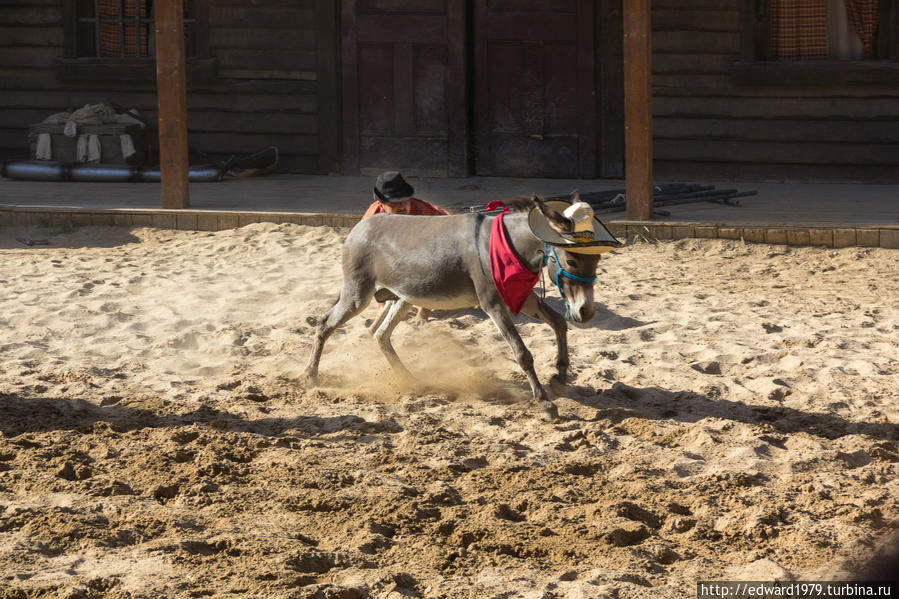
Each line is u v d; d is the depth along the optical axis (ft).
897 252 46.42
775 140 65.72
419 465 22.38
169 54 54.49
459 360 31.68
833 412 26.14
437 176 70.03
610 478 21.72
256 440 24.03
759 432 24.30
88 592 15.70
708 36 65.51
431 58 68.59
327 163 71.46
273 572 16.51
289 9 69.97
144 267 45.21
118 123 69.51
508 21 67.72
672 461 22.74
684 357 31.30
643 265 45.39
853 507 19.42
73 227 54.39
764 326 34.45
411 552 17.87
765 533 18.53
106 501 19.99
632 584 16.24
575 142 68.28
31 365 30.71
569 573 16.81
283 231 51.90
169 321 35.88
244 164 69.41
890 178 64.13
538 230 23.94
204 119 72.49
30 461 22.27
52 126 69.46
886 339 32.68
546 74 67.92
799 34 64.90
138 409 26.58
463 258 26.11
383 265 27.27
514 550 18.01
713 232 49.29
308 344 33.14
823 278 42.50
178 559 17.25
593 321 35.78
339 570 17.04
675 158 67.51
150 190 64.28
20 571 16.52
